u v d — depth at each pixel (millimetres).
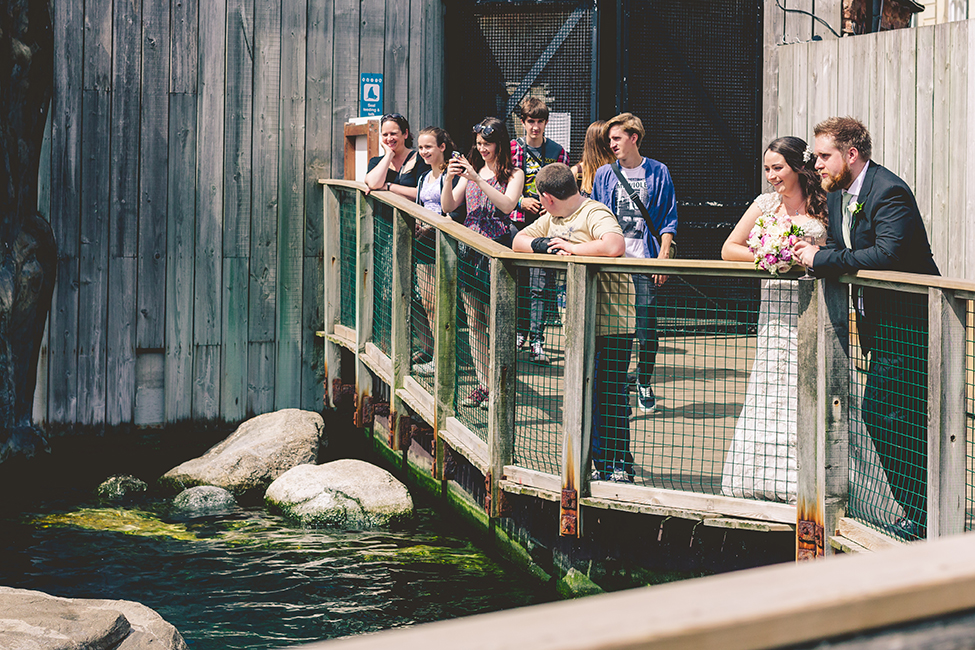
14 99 7637
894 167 7551
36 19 7797
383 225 7867
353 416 8977
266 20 8859
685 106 9531
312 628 5133
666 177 6348
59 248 8305
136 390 8648
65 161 8273
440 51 9672
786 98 8766
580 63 9453
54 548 6305
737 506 4602
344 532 6613
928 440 3818
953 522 3809
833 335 4234
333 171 9203
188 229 8711
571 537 5301
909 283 3824
